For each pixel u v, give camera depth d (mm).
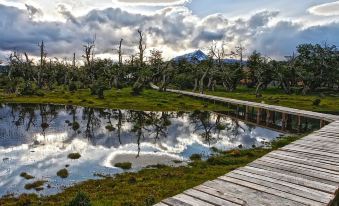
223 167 26281
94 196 19438
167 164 28000
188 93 94375
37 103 74938
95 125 49250
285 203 10672
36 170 26344
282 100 87438
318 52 134875
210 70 120375
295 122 59219
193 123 53219
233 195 11203
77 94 91938
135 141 38219
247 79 139625
